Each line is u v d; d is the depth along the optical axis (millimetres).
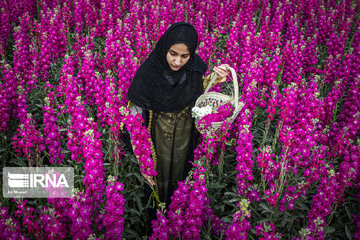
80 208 2264
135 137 2568
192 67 2789
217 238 3055
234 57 5062
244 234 2207
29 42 6312
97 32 7074
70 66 4227
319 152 2986
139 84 2689
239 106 2822
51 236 2145
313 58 5949
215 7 9078
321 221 2303
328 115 4066
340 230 3217
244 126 2766
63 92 3910
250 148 2758
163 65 2592
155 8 8336
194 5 9570
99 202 2619
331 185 2502
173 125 2895
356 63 5539
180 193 2494
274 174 3027
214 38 6043
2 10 6867
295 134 3207
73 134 2918
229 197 3684
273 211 2934
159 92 2668
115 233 2287
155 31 6828
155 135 2918
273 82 4301
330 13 9086
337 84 4129
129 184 3652
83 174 3504
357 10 10898
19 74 4641
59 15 6746
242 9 8828
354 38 7586
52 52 5594
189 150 3098
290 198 2805
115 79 5367
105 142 4133
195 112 2793
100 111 3742
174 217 2420
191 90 2805
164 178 3121
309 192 3330
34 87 4699
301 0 9914
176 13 8078
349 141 3283
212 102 3285
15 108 4227
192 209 2377
